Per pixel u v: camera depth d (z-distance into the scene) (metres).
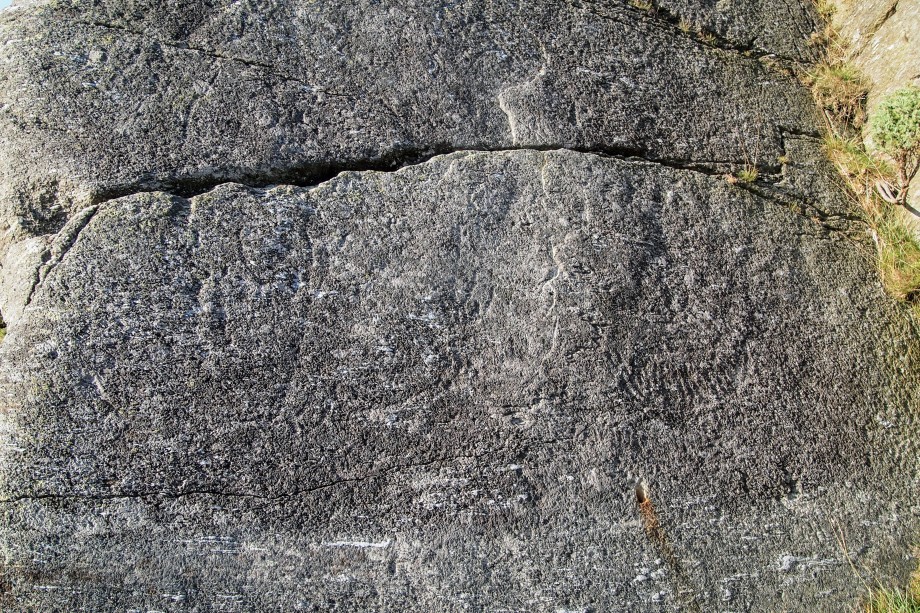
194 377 1.69
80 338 1.67
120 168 1.79
